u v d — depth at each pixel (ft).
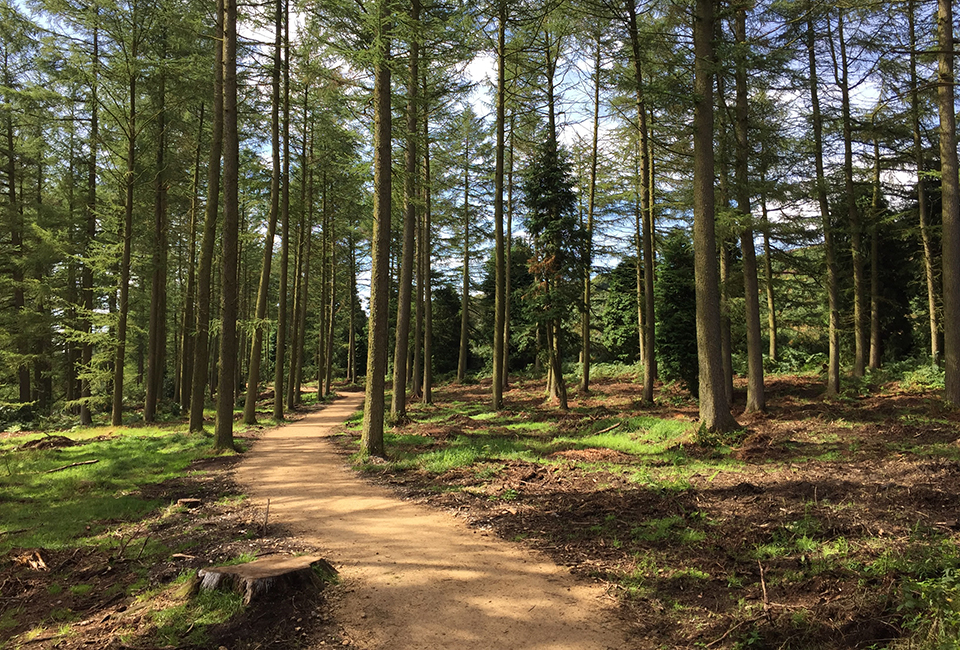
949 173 39.81
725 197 46.47
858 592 12.76
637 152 67.26
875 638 11.00
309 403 93.04
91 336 57.21
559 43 60.29
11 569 16.76
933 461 25.02
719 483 24.89
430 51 43.42
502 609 13.37
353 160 43.27
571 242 59.67
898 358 68.74
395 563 16.48
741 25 45.80
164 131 58.65
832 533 16.99
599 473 28.19
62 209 69.15
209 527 20.80
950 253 39.88
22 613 13.58
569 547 17.74
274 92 58.85
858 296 59.62
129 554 17.87
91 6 51.16
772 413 44.96
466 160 83.66
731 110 45.60
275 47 56.95
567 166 60.23
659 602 13.56
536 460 32.63
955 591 11.42
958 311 39.58
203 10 51.21
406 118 48.14
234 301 41.55
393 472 31.27
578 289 60.75
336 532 19.86
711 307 37.09
